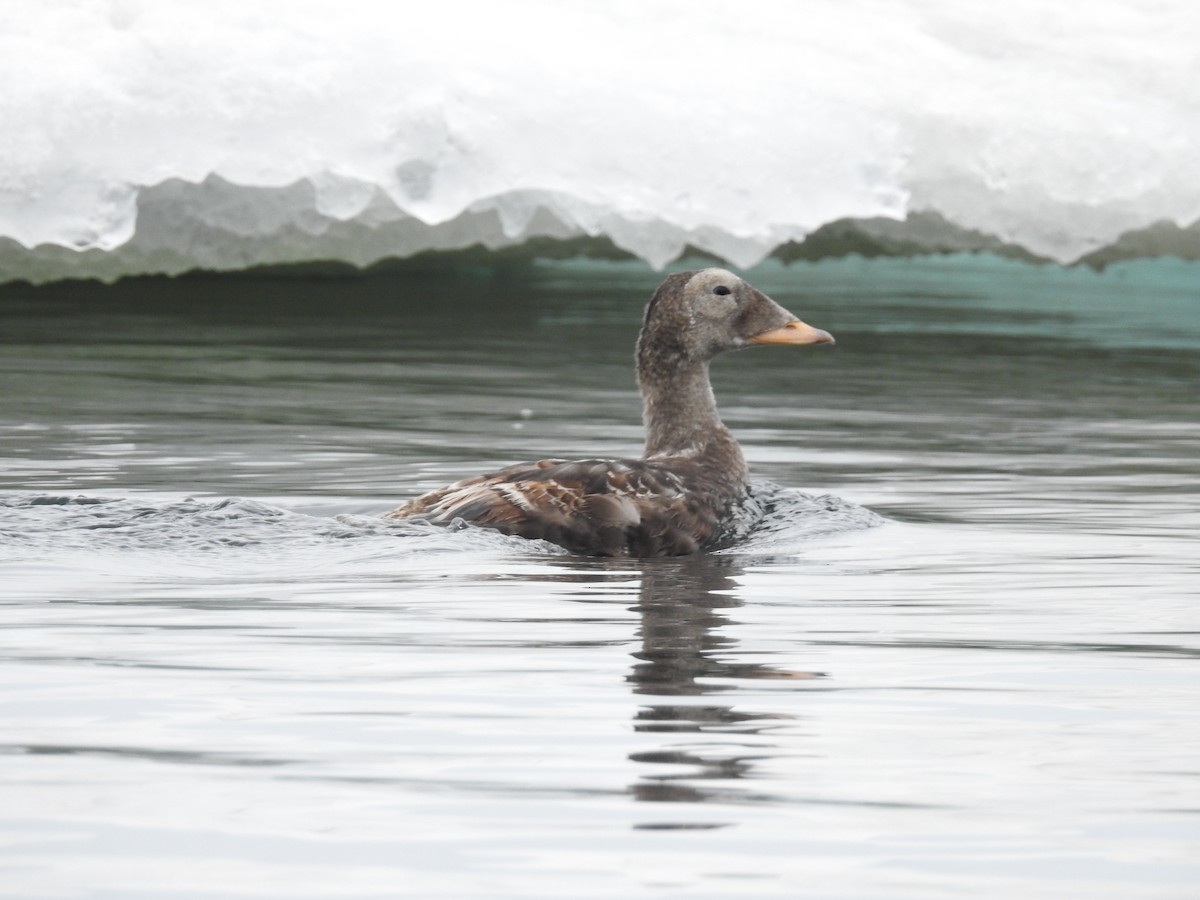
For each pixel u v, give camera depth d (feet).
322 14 104.06
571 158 100.89
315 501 56.49
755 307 58.13
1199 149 109.91
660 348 58.23
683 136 102.42
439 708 32.32
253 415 75.87
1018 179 108.58
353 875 24.62
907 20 116.37
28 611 40.06
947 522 54.95
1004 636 38.99
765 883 24.52
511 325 113.09
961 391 88.28
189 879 24.40
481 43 104.99
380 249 115.44
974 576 46.26
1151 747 30.48
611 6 112.06
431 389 85.25
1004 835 26.30
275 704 32.50
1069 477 63.82
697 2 113.50
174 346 100.07
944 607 42.19
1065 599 43.24
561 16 110.11
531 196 100.27
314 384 86.28
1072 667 36.17
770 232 101.71
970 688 34.40
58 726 31.01
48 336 103.45
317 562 45.88
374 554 46.85
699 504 52.11
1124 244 119.75
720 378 93.66
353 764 29.09
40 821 26.43
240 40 100.22
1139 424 77.66
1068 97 111.55
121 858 25.08
